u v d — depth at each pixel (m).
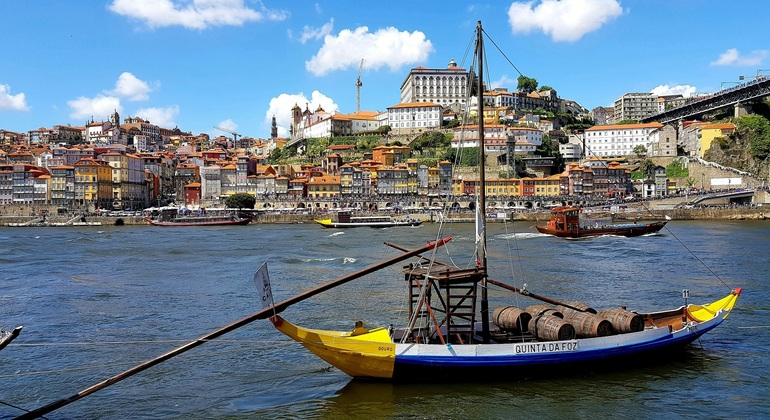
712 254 90.50
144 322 48.66
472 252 96.50
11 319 50.22
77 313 52.28
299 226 191.88
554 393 30.80
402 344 31.05
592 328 33.44
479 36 35.09
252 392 31.88
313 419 28.16
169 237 143.50
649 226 133.62
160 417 28.98
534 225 178.62
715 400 30.14
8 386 33.59
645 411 28.86
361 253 99.50
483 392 30.94
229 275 74.81
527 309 36.06
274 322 29.94
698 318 38.69
